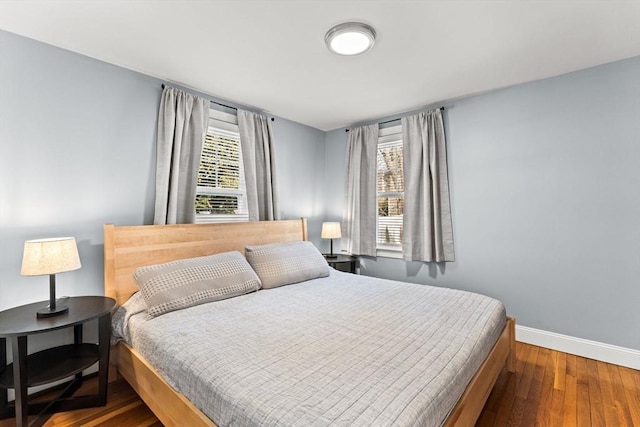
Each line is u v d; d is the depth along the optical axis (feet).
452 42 6.69
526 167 8.96
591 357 8.00
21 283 6.35
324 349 4.66
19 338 4.95
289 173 12.50
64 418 5.69
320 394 3.49
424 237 10.68
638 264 7.45
